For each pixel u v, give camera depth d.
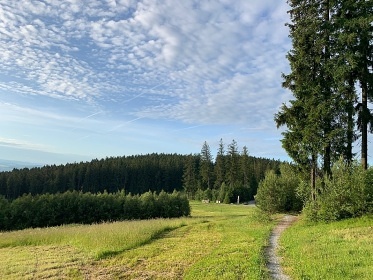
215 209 64.81
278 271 10.94
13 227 50.91
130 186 120.25
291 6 24.84
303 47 23.52
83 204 54.88
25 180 109.94
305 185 24.56
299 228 20.72
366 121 21.28
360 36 20.84
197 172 119.94
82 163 122.12
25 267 14.74
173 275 12.30
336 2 22.39
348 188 20.30
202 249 16.94
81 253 17.88
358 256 11.48
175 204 55.59
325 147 22.58
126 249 18.55
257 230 22.27
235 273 11.06
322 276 9.49
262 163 115.75
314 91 22.66
